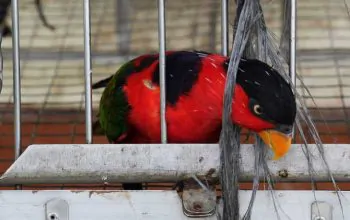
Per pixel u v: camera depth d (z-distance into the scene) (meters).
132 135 4.14
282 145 3.29
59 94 7.72
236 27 3.47
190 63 3.77
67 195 3.25
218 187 3.53
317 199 3.25
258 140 3.38
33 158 3.23
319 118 6.09
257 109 3.39
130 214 3.25
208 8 8.86
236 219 3.19
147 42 8.88
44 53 8.50
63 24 8.84
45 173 3.24
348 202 3.25
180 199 3.24
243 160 3.28
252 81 3.41
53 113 7.24
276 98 3.38
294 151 3.28
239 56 3.37
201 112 3.71
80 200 3.25
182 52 3.99
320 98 7.20
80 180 3.28
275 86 3.40
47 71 8.21
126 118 4.05
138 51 8.73
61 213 3.24
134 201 3.25
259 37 3.42
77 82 8.02
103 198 3.25
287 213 3.25
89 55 3.35
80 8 8.89
